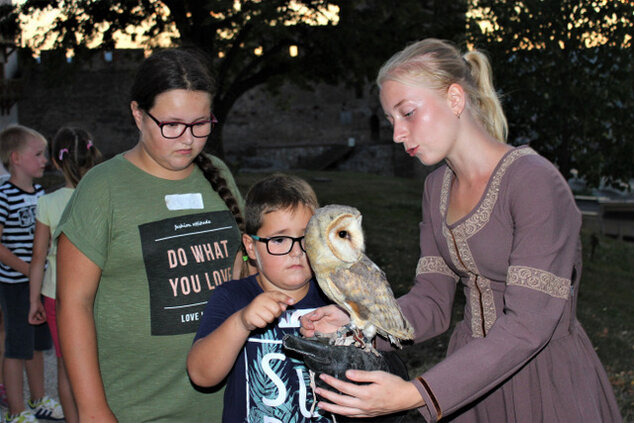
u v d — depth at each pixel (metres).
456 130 1.92
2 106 21.02
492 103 2.04
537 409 1.94
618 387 4.96
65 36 12.48
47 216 3.57
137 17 12.76
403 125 1.93
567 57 7.37
